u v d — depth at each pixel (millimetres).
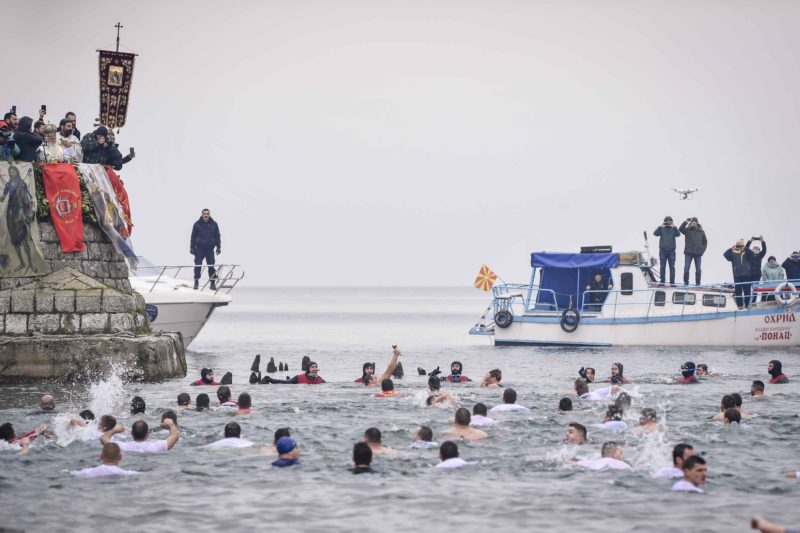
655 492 58438
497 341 193625
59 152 137875
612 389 104250
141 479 62344
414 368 164000
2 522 51844
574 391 113938
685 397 106938
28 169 133125
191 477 62875
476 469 65188
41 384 124062
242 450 71812
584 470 64750
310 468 65688
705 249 185625
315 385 124438
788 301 179125
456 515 53219
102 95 141750
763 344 180375
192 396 110750
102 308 131375
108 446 65438
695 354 170625
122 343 127562
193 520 52438
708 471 64562
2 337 127062
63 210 135125
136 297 143875
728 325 180625
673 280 188500
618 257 185000
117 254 144875
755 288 182875
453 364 127812
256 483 61156
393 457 69000
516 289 197750
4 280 131875
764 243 183625
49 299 129625
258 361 150125
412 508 54844
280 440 67375
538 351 182500
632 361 160875
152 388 120688
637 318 183500
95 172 140750
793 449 72688
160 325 168375
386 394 107500
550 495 57688
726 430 81125
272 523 51812
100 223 139875
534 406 97625
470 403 101812
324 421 87125
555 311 190500
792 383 121812
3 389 118562
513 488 59562
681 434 79125
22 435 77375
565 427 82562
